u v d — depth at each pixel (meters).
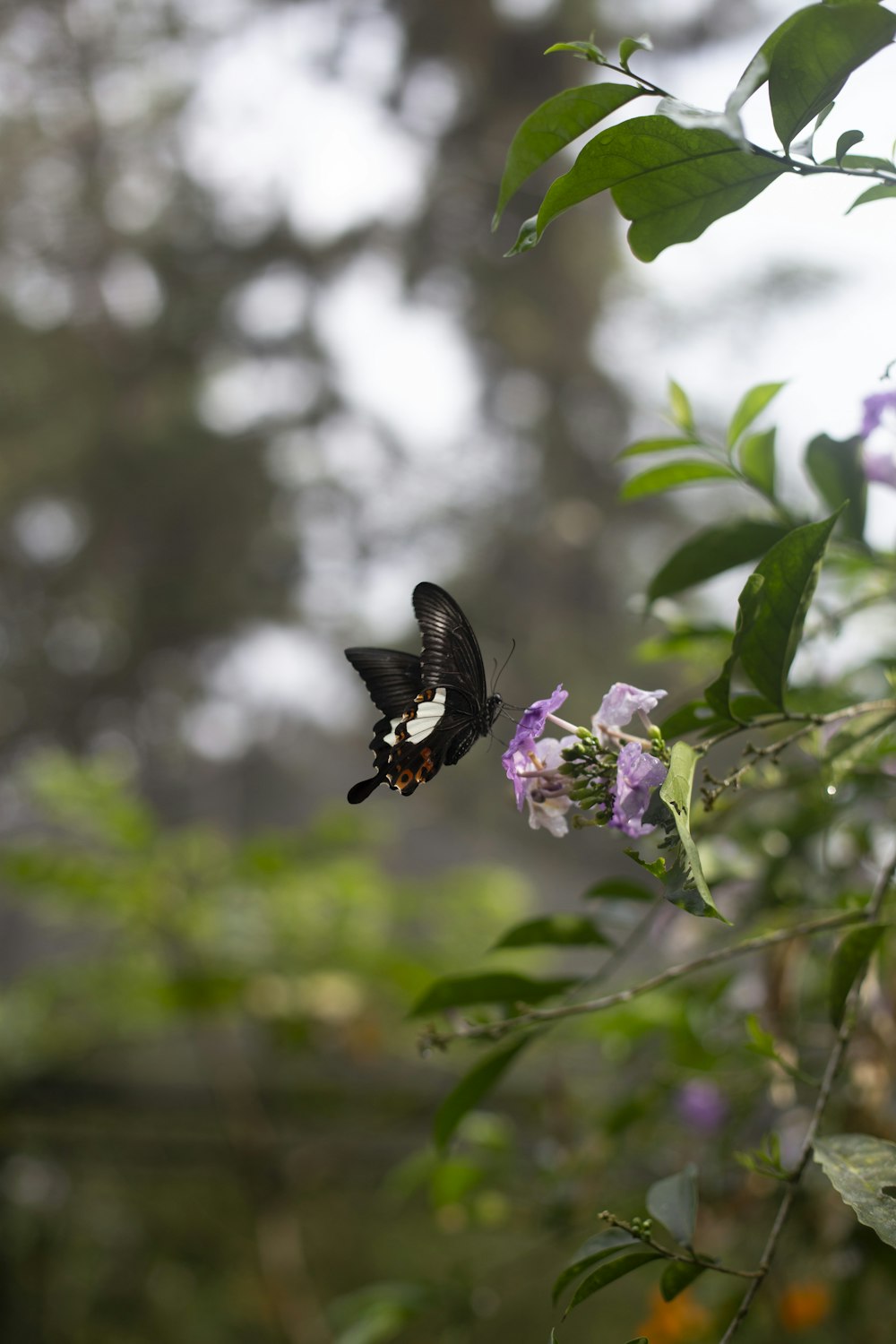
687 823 1.14
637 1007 1.63
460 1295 1.58
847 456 1.35
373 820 2.78
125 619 7.62
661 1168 1.61
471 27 6.42
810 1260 1.52
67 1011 3.21
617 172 1.15
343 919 2.76
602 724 1.20
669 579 1.38
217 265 7.09
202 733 8.56
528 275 7.07
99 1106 3.15
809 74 1.14
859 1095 1.39
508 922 2.93
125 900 2.67
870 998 1.38
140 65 6.66
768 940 1.27
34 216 7.14
